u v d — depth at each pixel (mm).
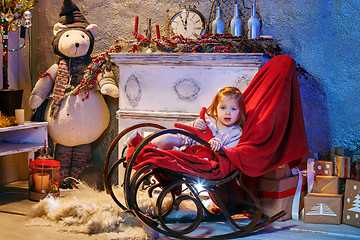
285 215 2977
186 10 3744
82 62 3859
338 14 3438
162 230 2502
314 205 2912
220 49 3311
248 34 3617
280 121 2844
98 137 3877
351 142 3465
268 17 3627
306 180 3168
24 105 4176
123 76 3594
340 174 3029
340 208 2875
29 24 3588
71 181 3777
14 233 2635
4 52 3584
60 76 3773
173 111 3471
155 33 3928
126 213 2832
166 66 3439
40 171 3352
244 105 2928
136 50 3596
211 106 3004
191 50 3383
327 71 3506
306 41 3541
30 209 3145
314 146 3578
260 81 3061
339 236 2660
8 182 4051
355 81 3424
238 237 2631
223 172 2615
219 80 3359
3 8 3586
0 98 3475
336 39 3459
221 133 2891
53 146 3914
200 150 2828
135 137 2701
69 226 2715
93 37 3881
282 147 2910
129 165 2447
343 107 3477
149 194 2896
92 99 3791
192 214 2965
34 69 4266
